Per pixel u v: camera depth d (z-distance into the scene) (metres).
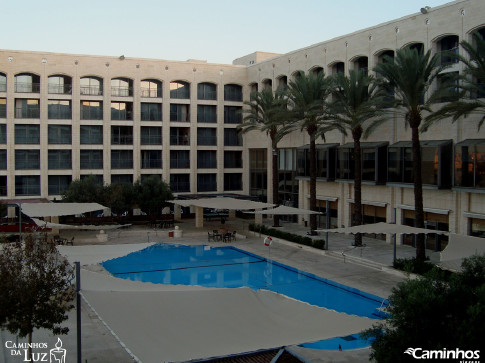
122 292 13.04
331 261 33.16
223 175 59.69
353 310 23.19
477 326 10.84
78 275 12.73
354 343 18.80
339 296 25.86
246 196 51.09
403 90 29.94
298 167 48.28
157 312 12.03
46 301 13.94
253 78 58.34
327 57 46.25
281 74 53.06
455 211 33.44
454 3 34.06
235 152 60.97
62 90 53.09
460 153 32.53
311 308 14.01
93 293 12.72
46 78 51.66
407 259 30.02
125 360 15.11
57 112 52.84
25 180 51.91
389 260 31.86
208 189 59.78
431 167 34.34
